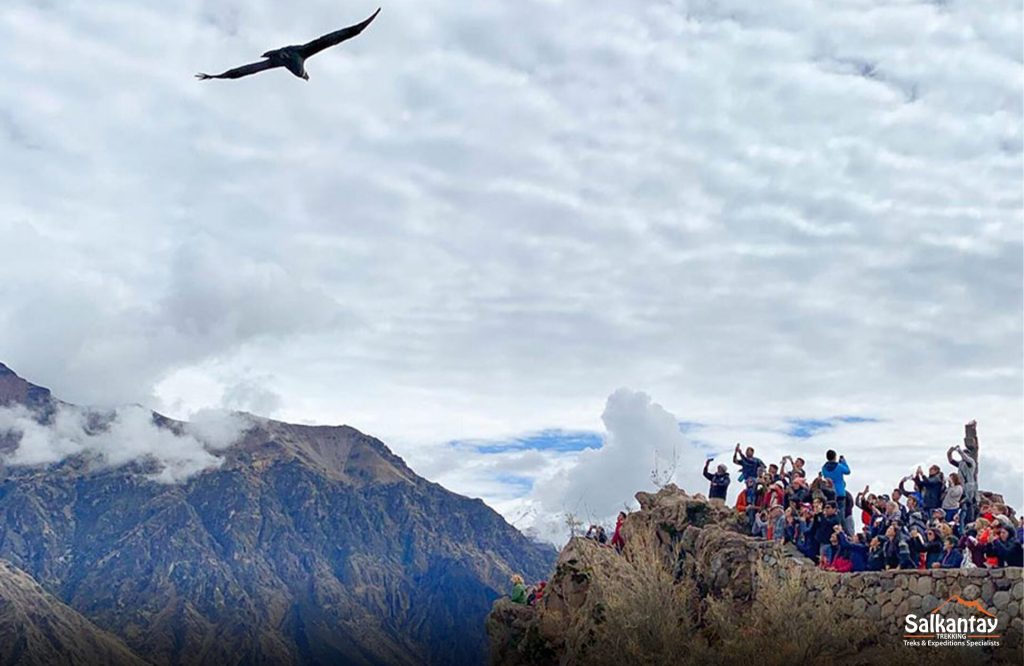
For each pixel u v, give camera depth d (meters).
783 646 34.47
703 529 44.03
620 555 44.28
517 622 46.41
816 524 38.59
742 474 45.28
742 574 40.12
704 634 39.16
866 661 33.19
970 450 37.91
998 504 35.66
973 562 33.75
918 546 35.25
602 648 39.69
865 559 37.28
